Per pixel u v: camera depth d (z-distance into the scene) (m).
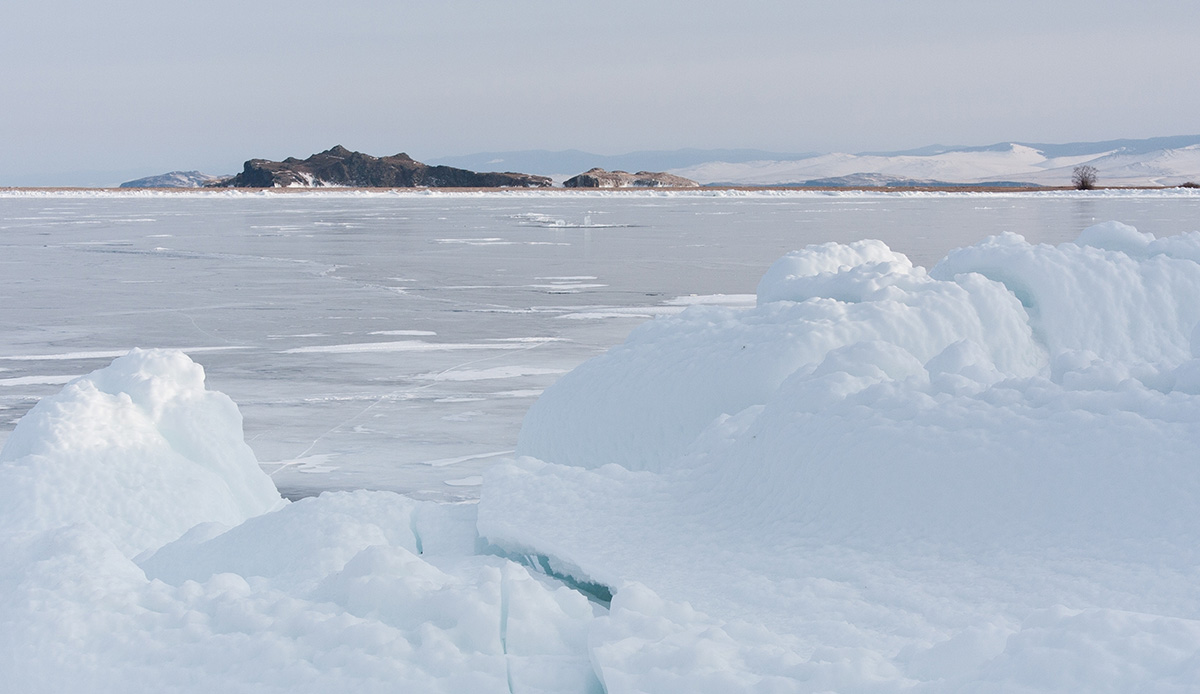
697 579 4.12
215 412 7.62
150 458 6.88
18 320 21.23
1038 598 3.52
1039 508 3.94
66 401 7.13
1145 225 51.00
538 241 45.19
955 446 4.27
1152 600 3.37
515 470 5.63
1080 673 2.58
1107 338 7.43
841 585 3.86
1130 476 3.86
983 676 2.71
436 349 17.64
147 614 3.72
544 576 4.70
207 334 19.41
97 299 24.70
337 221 61.38
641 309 22.92
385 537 5.23
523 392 14.06
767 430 5.07
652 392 7.29
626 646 3.20
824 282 8.30
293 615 3.61
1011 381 4.62
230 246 41.81
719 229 53.56
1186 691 2.40
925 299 7.21
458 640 3.39
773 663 3.02
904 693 2.73
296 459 10.67
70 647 3.58
